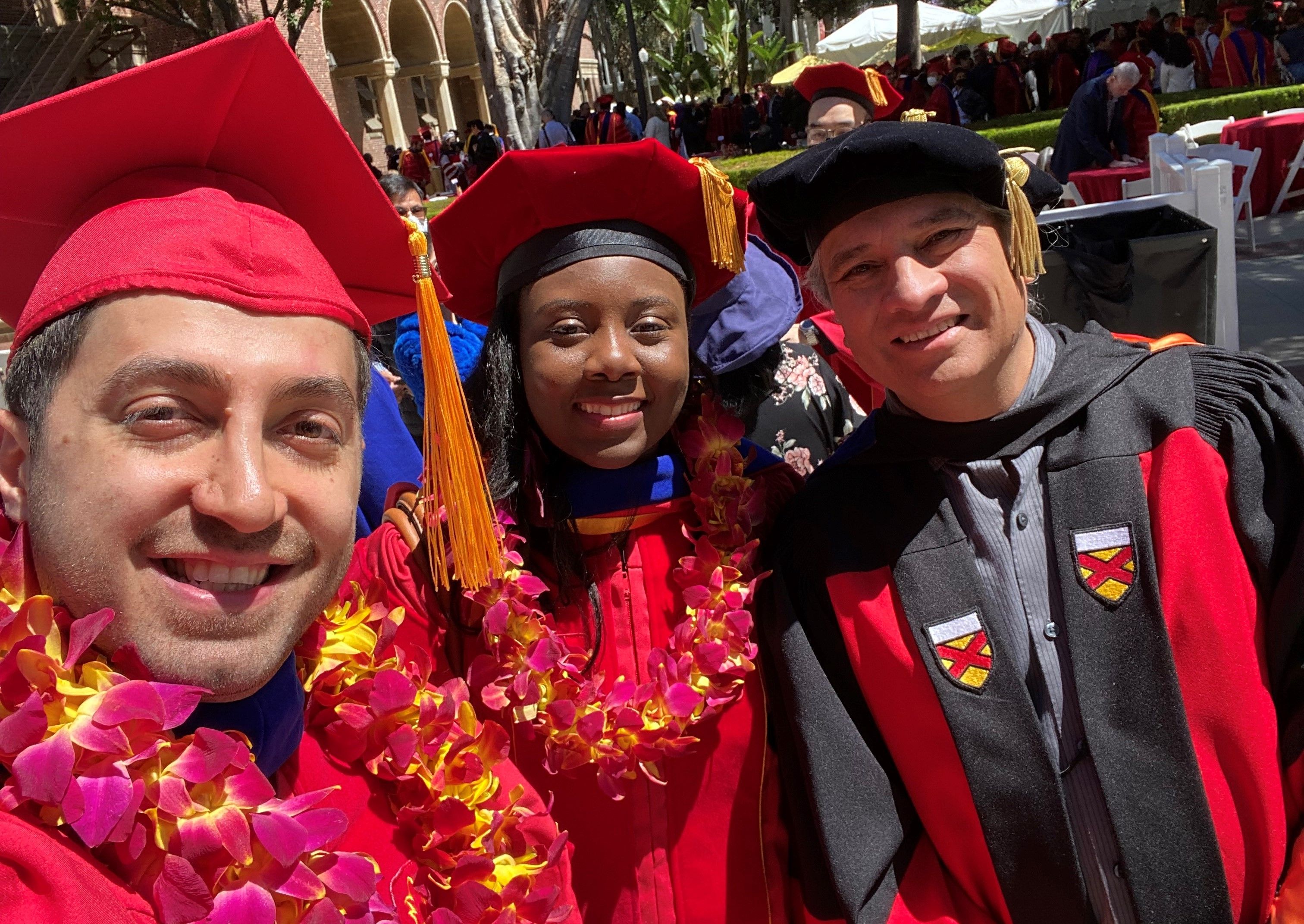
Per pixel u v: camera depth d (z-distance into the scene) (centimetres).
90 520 47
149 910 47
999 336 72
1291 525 70
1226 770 70
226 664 49
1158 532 71
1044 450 75
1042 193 100
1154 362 77
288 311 51
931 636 74
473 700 79
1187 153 393
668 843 81
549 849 69
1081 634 72
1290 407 72
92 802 44
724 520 82
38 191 54
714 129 1238
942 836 76
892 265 71
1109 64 684
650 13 1881
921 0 1488
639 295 78
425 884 63
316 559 53
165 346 47
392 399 129
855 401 145
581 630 83
